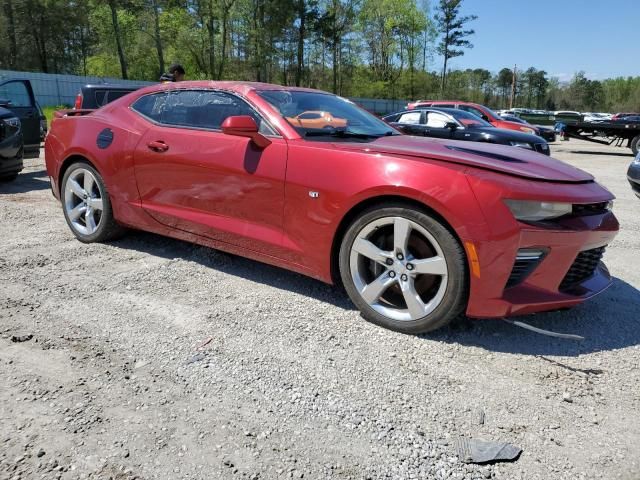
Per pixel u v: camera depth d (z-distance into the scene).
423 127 11.83
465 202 2.60
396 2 53.72
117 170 4.02
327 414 2.17
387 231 2.95
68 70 56.69
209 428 2.05
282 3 42.31
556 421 2.17
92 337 2.75
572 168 3.16
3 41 49.06
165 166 3.73
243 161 3.33
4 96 8.12
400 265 2.84
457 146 3.24
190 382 2.37
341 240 3.09
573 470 1.88
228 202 3.44
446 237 2.66
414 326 2.85
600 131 17.19
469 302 2.68
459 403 2.28
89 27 52.50
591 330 3.04
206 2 42.06
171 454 1.89
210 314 3.08
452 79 65.75
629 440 2.06
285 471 1.83
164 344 2.71
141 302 3.22
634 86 93.31
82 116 4.41
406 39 57.81
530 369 2.59
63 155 4.38
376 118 4.12
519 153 3.26
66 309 3.08
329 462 1.89
